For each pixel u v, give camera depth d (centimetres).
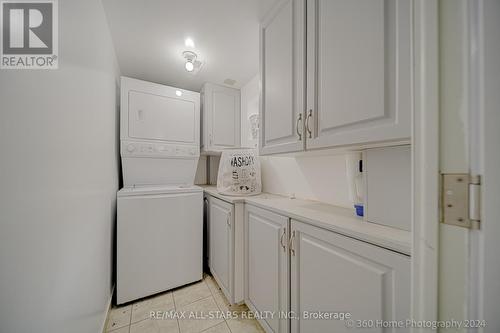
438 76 37
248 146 220
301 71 96
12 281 42
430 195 38
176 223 167
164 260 161
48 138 57
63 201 65
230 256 142
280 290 102
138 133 179
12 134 43
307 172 142
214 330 123
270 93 120
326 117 83
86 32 88
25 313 46
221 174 172
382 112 62
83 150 84
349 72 73
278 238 104
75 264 74
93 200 98
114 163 158
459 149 35
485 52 33
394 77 60
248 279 135
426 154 39
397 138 59
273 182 177
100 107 111
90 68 93
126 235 148
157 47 157
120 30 136
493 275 33
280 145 112
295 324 91
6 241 41
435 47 38
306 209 104
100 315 112
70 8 72
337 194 119
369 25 66
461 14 35
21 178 46
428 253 39
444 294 37
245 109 229
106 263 129
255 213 128
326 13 83
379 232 64
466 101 34
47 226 55
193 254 175
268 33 122
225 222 152
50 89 58
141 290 151
